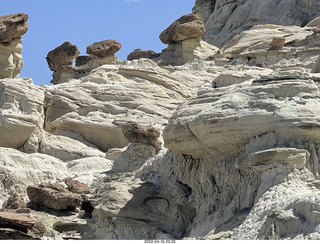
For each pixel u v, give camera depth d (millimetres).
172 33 65812
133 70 49969
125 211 30203
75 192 33469
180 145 30172
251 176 28234
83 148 42781
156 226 30203
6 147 41188
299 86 28578
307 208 24062
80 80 49406
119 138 44219
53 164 38531
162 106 46844
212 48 65438
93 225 30953
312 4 76188
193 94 51188
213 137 28875
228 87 30469
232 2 82625
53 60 60344
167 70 53594
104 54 60344
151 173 32562
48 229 29438
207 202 29797
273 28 65938
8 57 51938
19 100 42375
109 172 36938
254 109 28297
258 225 25250
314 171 27453
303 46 59594
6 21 51562
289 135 27688
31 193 32562
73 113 45562
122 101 46906
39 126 42531
